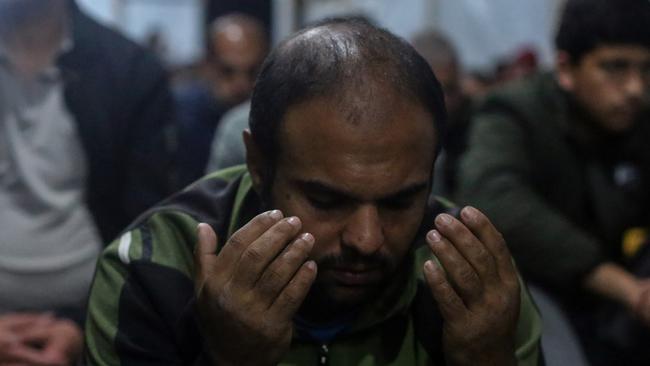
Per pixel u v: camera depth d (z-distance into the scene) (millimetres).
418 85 1180
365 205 1168
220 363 1212
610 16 2135
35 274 2234
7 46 2221
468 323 1218
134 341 1316
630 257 2256
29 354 2113
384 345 1357
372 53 1179
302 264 1188
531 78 2328
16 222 2223
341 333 1332
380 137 1146
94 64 2271
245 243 1192
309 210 1189
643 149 2254
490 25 6137
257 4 7137
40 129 2227
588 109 2205
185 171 3725
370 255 1179
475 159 2248
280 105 1197
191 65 6332
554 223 2146
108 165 2268
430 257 1374
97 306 1354
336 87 1158
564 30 2217
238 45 3988
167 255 1351
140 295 1333
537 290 2170
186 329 1291
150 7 7176
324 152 1154
